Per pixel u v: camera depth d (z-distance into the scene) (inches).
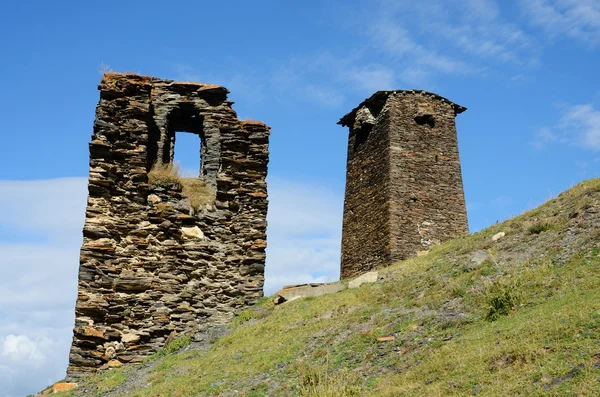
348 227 1483.8
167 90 1072.2
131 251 951.6
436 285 750.5
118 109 1008.9
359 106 1521.9
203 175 1062.4
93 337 879.7
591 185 925.2
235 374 672.4
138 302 927.7
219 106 1079.0
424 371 502.3
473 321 598.2
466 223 1396.4
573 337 460.1
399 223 1326.3
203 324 942.4
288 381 599.2
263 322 864.3
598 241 689.6
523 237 828.6
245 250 1010.1
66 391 785.6
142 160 999.0
